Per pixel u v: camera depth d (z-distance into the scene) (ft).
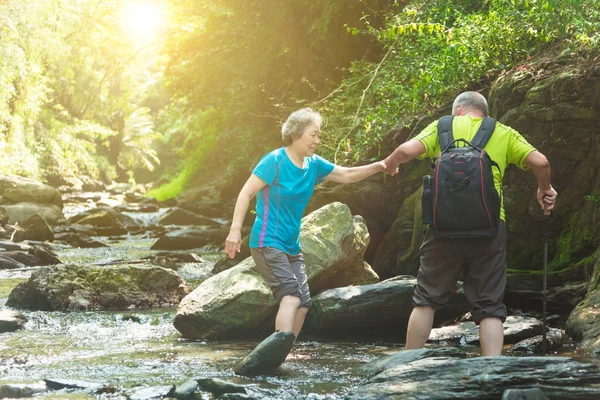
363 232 21.52
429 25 27.58
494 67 27.30
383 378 11.14
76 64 113.19
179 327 17.33
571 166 21.33
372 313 17.31
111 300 22.21
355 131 34.55
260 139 67.31
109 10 105.19
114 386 11.85
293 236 13.92
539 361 10.85
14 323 18.47
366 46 52.75
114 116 140.56
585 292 18.89
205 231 47.21
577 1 22.25
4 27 82.38
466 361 11.08
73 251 43.88
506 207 22.85
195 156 96.22
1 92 82.89
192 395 11.25
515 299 19.98
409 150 13.67
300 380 12.42
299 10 56.75
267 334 17.47
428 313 13.25
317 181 14.51
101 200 93.20
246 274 17.92
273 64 61.31
